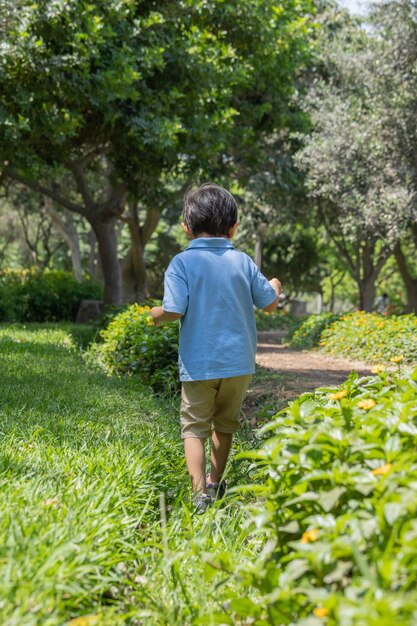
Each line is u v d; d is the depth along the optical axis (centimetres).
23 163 1370
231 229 396
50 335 1293
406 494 204
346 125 1756
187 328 374
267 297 388
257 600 257
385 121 1616
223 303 373
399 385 332
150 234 2311
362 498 234
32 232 4728
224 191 396
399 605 164
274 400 689
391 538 195
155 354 793
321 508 240
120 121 1393
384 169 1684
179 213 3106
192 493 364
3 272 2358
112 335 920
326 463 251
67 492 308
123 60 1188
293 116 1770
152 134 1274
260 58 1535
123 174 1586
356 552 185
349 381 351
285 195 2348
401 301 4512
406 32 1548
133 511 325
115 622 230
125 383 741
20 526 252
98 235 1717
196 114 1395
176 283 371
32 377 674
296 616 210
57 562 238
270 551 245
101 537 273
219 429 396
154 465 393
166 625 245
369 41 1702
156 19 1258
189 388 378
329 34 2219
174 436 503
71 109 1333
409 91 1570
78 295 2159
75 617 232
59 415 503
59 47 1227
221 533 314
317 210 2600
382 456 238
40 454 376
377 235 1836
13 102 1244
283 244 3788
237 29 1479
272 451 248
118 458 376
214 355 369
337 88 1972
